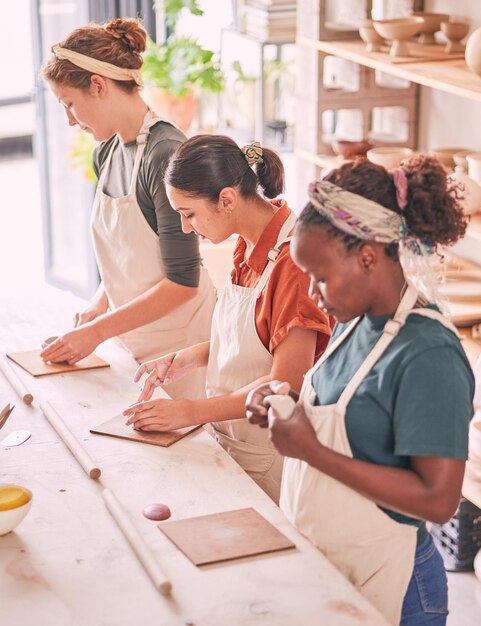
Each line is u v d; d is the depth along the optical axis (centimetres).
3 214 702
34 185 774
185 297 259
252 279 219
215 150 207
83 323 289
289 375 205
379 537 167
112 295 282
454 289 346
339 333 180
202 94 560
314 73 399
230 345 220
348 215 152
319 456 158
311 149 416
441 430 151
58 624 147
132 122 258
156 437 209
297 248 157
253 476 227
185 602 152
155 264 269
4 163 834
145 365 235
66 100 254
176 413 212
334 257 154
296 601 152
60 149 552
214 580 158
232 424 225
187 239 255
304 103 416
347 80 407
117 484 190
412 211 156
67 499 184
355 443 161
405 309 160
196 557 163
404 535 168
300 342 205
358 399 160
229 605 151
